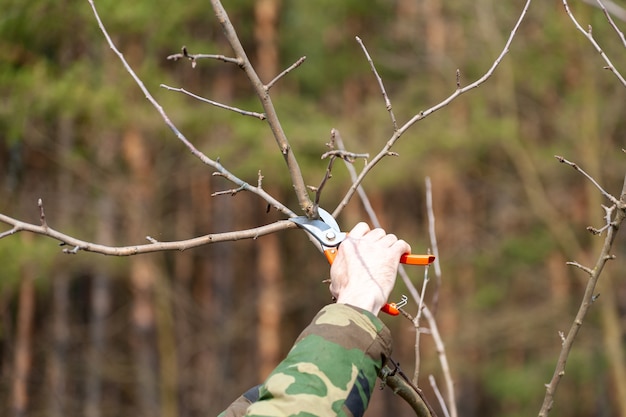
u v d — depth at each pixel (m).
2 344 12.53
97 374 12.05
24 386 11.45
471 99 11.52
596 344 11.03
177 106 9.34
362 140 11.51
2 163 9.98
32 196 9.98
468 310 11.70
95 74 9.09
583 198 11.54
